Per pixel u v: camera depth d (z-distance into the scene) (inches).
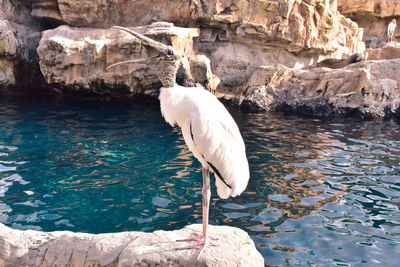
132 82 534.9
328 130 436.1
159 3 561.9
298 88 542.3
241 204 259.3
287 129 438.6
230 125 156.3
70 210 245.6
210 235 167.3
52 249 170.7
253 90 547.8
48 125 429.7
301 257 199.8
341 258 200.1
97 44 519.8
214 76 568.4
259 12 553.9
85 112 490.9
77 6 559.2
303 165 329.7
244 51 594.9
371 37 756.0
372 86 509.7
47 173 301.3
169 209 249.1
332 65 619.2
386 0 722.2
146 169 314.2
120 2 562.3
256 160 340.5
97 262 162.1
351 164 333.4
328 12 573.9
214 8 550.6
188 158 339.9
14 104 521.0
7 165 314.7
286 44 574.9
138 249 157.0
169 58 155.1
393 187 288.7
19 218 233.9
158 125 441.7
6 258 171.6
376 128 447.2
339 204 260.5
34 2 587.2
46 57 535.2
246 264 153.2
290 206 256.8
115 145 370.9
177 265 150.8
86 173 303.6
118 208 249.4
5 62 559.8
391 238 220.1
